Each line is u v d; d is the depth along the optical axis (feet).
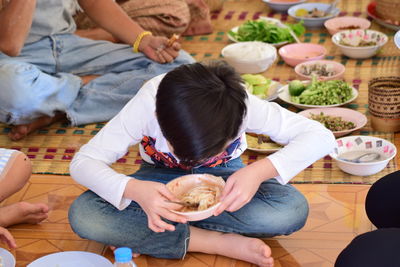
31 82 9.61
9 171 7.61
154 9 12.82
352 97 10.23
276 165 6.34
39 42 10.52
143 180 6.81
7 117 9.75
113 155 6.70
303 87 10.46
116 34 10.94
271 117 6.67
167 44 10.79
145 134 6.81
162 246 6.96
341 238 7.29
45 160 9.45
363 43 12.18
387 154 8.53
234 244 6.81
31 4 9.39
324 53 11.94
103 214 6.88
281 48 12.43
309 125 6.64
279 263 6.95
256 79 10.62
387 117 9.32
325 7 14.12
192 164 5.52
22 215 7.73
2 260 6.64
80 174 6.60
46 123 10.38
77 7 11.82
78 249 7.42
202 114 5.15
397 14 12.75
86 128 10.37
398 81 9.49
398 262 5.19
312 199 8.07
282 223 6.84
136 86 10.65
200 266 6.95
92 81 10.60
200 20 13.88
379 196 6.51
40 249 7.45
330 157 8.99
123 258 5.40
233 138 5.47
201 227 7.10
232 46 12.10
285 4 14.60
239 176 6.20
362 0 15.23
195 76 5.32
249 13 15.20
